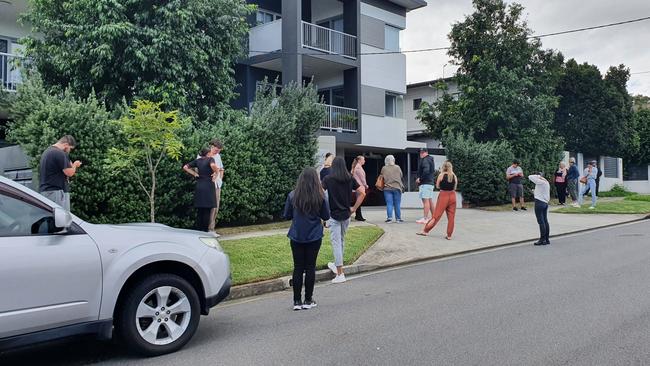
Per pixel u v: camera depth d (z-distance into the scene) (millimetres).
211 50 14969
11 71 14844
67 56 13641
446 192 12602
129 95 14523
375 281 8617
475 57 22906
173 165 11414
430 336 5375
